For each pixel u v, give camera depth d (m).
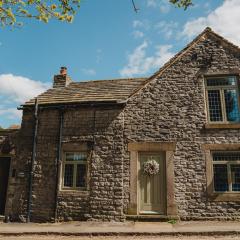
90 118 12.66
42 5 6.85
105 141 12.28
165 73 12.72
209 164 11.49
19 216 12.18
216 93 12.34
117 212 11.45
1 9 6.53
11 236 9.71
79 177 12.30
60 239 9.12
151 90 12.59
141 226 10.31
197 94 12.27
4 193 13.64
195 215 11.14
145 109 12.42
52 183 12.28
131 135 12.24
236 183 11.34
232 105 12.10
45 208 12.07
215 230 9.16
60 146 12.61
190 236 9.02
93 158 12.20
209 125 11.78
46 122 13.05
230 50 12.52
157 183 11.73
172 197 11.36
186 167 11.60
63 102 12.91
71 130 12.71
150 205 11.56
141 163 12.03
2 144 13.30
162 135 12.05
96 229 9.95
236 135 11.62
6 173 13.78
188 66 12.66
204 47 12.75
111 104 12.55
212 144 11.64
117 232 9.45
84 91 14.26
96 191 11.83
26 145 12.99
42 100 13.76
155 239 8.74
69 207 11.89
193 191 11.34
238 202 11.05
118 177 11.80
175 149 11.83
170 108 12.28
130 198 11.62
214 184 11.45
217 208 11.09
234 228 9.40
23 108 13.43
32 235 9.77
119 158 11.98
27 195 12.39
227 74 12.27
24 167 12.76
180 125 12.04
